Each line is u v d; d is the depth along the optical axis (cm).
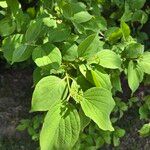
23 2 71
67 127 39
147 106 84
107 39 56
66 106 40
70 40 50
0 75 136
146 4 98
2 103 127
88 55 46
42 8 54
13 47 50
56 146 38
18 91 132
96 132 89
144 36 92
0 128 118
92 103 40
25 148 112
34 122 93
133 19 75
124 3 81
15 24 54
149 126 76
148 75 76
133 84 49
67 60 46
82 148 88
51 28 48
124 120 115
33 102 40
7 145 113
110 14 87
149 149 111
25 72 136
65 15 51
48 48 45
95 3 65
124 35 53
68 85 42
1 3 51
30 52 46
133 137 113
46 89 41
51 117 39
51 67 44
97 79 45
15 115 122
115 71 57
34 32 46
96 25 54
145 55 51
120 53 53
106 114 40
